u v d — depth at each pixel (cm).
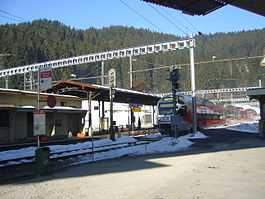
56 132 4291
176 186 1198
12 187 1224
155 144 3006
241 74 12662
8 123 3644
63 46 10519
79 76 9250
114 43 12188
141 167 1680
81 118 4638
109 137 3738
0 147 2723
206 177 1375
